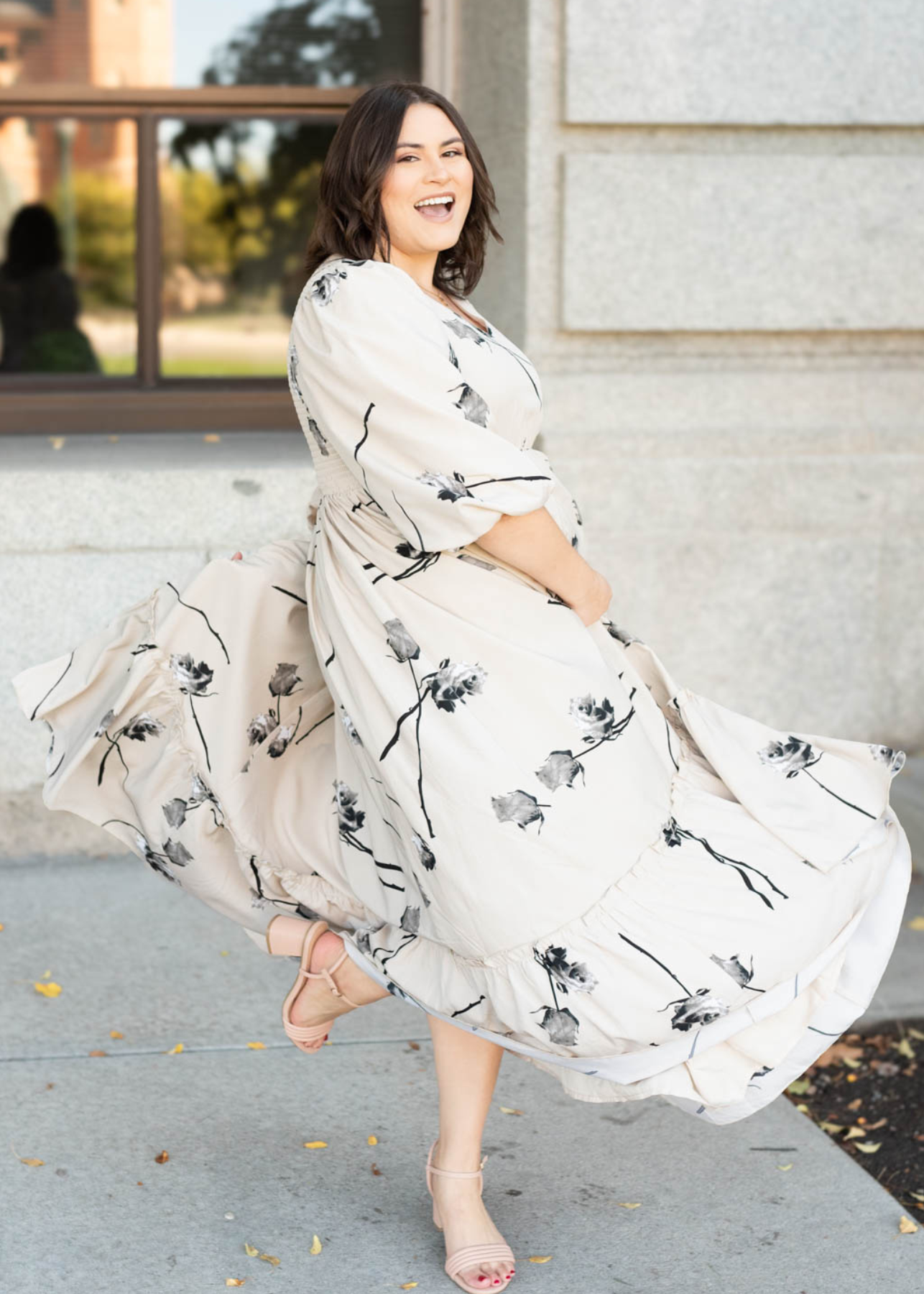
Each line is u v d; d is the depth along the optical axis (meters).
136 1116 2.89
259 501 4.39
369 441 2.14
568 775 2.13
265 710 2.50
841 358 4.77
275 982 3.55
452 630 2.15
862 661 4.80
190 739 2.46
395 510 2.13
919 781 4.62
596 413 4.62
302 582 2.50
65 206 5.31
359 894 2.42
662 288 4.56
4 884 4.15
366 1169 2.72
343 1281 2.37
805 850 2.24
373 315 2.13
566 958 2.13
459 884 2.13
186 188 5.35
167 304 5.40
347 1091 3.02
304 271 2.37
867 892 2.27
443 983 2.28
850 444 4.75
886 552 4.76
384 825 2.32
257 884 2.51
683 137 4.56
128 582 4.32
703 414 4.69
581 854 2.12
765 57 4.50
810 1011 2.23
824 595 4.73
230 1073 3.08
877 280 4.66
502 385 2.20
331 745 2.58
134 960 3.66
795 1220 2.60
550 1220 2.57
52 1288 2.33
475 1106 2.39
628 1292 2.36
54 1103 2.93
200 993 3.48
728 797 2.33
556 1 4.42
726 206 4.55
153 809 2.53
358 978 2.48
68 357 5.39
